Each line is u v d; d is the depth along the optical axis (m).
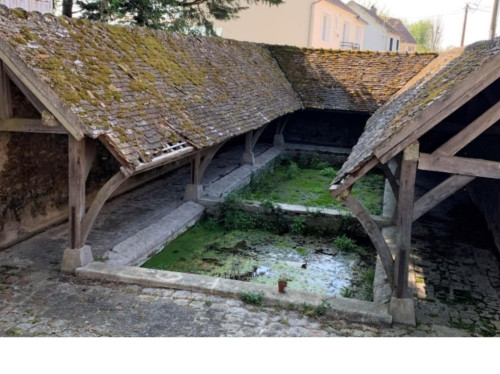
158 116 7.98
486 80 5.37
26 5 9.87
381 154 5.77
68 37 7.57
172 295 6.64
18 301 6.27
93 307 6.23
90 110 6.48
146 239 8.66
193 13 17.75
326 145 18.44
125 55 8.80
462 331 6.32
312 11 25.34
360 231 10.01
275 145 17.84
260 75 15.63
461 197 12.84
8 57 6.08
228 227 10.42
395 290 6.31
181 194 11.50
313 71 18.45
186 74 10.62
